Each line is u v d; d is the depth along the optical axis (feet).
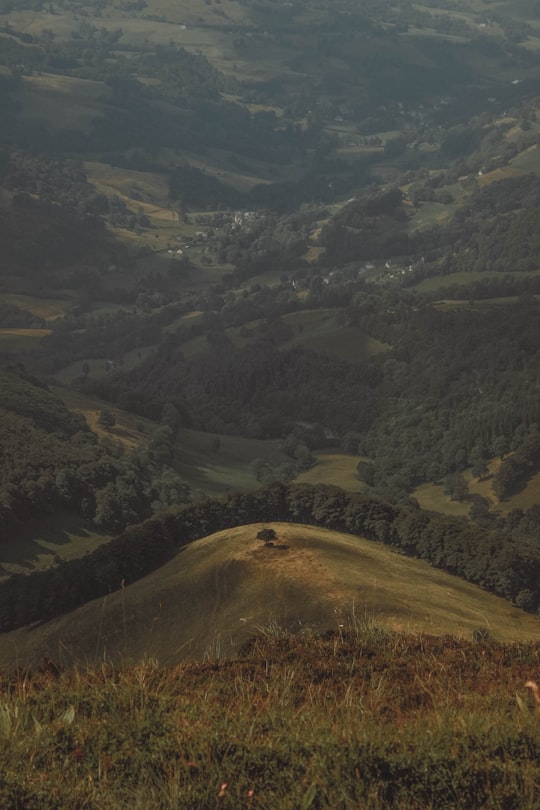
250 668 26.86
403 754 18.44
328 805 17.47
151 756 18.95
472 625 160.04
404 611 168.76
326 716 21.53
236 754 18.72
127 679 23.07
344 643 29.86
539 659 28.81
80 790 17.88
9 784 17.76
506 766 17.90
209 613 196.85
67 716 20.71
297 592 188.44
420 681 24.98
